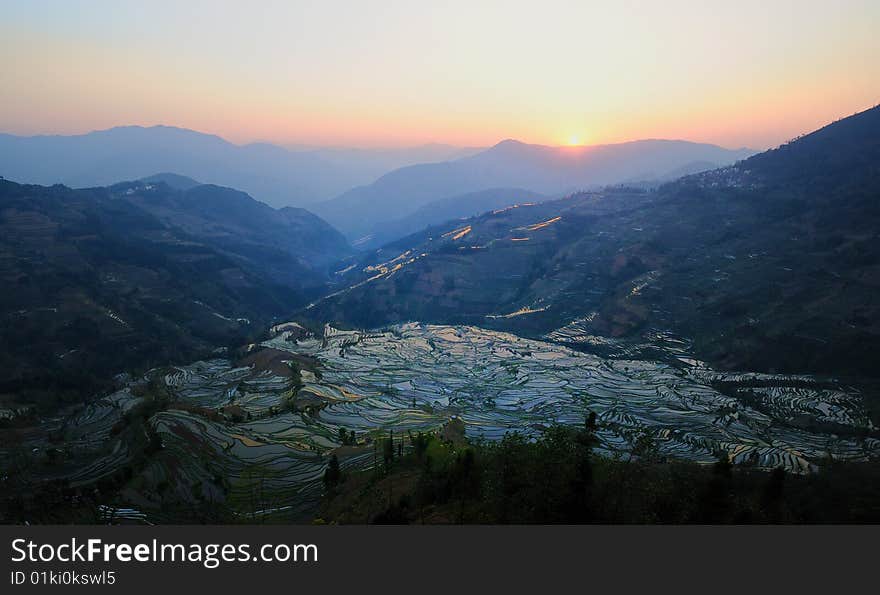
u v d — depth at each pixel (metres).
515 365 159.62
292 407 114.25
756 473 65.38
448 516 44.75
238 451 87.56
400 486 59.66
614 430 102.19
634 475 43.03
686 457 87.81
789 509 46.41
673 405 119.69
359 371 157.50
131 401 118.62
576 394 131.38
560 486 38.31
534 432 101.88
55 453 86.56
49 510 62.44
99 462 81.56
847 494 57.53
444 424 101.12
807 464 82.31
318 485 74.12
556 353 168.75
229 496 70.56
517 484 40.22
